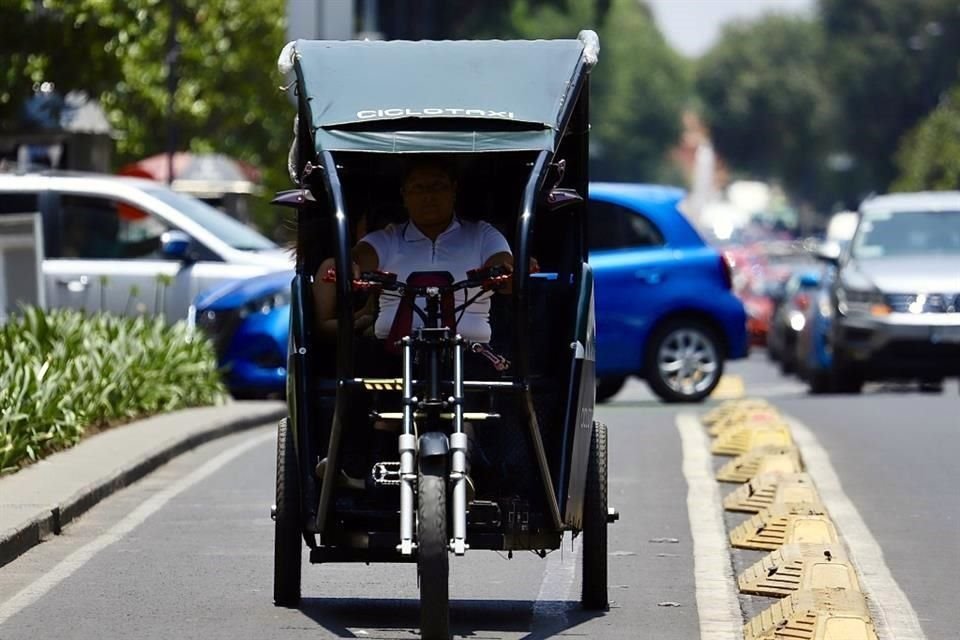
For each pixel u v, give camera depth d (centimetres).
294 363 2089
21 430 3406
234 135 9331
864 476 3369
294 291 2139
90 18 5856
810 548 2489
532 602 2333
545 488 2009
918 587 2405
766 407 4428
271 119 8912
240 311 4812
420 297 2092
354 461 2116
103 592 2373
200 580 2456
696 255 4959
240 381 4809
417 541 1916
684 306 4919
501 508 2048
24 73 5856
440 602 1862
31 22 5859
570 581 2481
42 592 2378
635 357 4912
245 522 2952
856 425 4178
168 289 4966
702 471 3488
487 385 1966
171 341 4575
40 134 6781
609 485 3325
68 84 5988
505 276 2034
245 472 3556
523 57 2236
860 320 5466
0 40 5834
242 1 8612
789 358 7719
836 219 11731
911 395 5128
